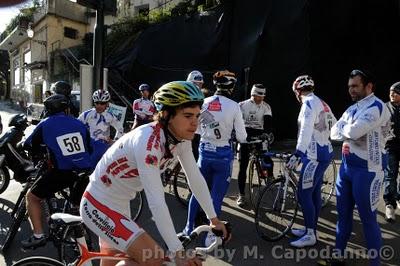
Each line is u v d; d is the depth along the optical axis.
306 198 3.79
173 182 5.14
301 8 9.85
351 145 3.08
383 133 3.13
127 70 12.45
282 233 4.06
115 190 2.05
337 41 10.38
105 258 2.13
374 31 10.59
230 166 3.77
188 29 11.84
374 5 10.43
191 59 11.50
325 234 4.21
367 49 10.61
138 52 12.47
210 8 12.08
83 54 20.66
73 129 3.48
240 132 3.73
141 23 15.68
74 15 25.22
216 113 3.63
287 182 4.10
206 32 11.41
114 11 6.07
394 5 10.50
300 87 3.74
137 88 12.49
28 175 4.30
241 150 5.11
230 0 10.83
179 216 4.78
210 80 10.90
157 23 14.10
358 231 4.27
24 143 3.52
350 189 3.21
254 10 10.34
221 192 3.73
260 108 5.47
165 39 12.19
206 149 3.71
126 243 1.97
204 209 2.19
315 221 3.92
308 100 3.64
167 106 1.91
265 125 5.54
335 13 10.22
